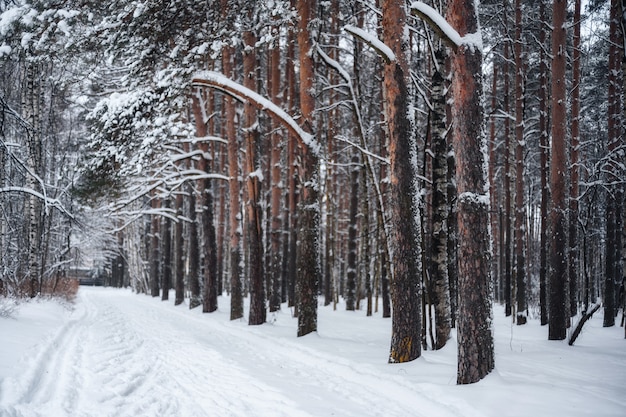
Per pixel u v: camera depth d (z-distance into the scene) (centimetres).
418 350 934
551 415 559
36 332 1209
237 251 1920
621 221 2020
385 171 1944
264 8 1315
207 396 728
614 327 1666
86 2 1170
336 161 2648
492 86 2303
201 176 2138
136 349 1188
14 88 2070
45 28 1139
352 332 1487
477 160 723
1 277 1914
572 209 1697
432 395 681
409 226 942
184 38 1299
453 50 742
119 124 1345
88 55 1289
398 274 940
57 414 594
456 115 741
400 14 965
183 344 1287
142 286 4738
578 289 2242
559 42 1373
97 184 1491
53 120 2469
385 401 692
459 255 730
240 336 1464
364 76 2300
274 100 2031
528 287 2662
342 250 3488
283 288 2878
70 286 3181
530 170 2653
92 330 1522
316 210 1400
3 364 786
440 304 1146
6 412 557
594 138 2241
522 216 1800
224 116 2656
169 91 1333
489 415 575
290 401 693
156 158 1587
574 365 925
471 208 718
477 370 702
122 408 653
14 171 1938
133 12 1188
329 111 2292
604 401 610
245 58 1808
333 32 2123
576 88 1634
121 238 5612
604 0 1697
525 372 827
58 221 2680
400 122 953
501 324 1823
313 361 1019
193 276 2598
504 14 1819
